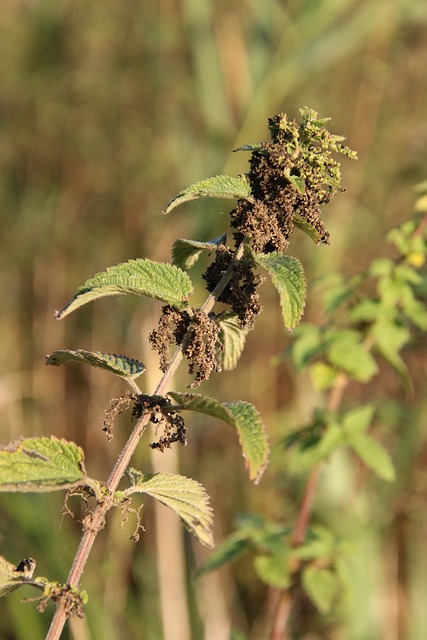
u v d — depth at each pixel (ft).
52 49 24.57
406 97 24.31
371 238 23.57
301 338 14.34
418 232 14.16
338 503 18.70
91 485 7.33
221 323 8.12
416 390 21.38
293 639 17.87
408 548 19.47
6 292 23.72
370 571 17.84
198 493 7.77
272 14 23.09
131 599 18.99
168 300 7.55
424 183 14.12
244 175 7.86
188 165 23.06
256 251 7.64
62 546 17.25
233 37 23.09
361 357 13.79
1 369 22.62
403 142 24.21
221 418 7.30
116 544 18.99
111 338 22.54
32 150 24.36
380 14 22.76
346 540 14.43
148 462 19.52
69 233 23.88
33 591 15.72
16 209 24.45
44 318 23.29
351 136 23.91
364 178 23.88
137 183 23.40
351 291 14.52
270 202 7.75
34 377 22.72
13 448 7.16
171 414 7.45
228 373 22.49
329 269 22.50
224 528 20.90
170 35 23.38
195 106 23.57
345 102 24.17
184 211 22.57
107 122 23.88
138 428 7.48
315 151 7.86
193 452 21.53
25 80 24.25
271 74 22.33
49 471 7.20
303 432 14.56
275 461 19.45
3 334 23.21
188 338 7.55
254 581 20.34
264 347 22.49
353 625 17.21
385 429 20.02
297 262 7.43
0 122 24.44
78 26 23.98
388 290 14.02
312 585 13.73
